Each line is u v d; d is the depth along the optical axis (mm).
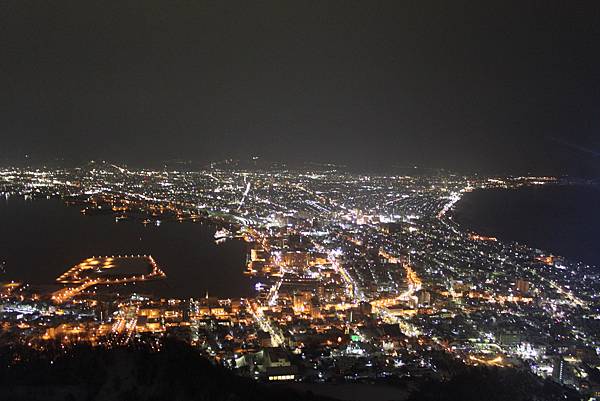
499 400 65688
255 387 55938
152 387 47812
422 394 65062
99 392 46781
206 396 48406
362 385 68688
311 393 59031
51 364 51312
